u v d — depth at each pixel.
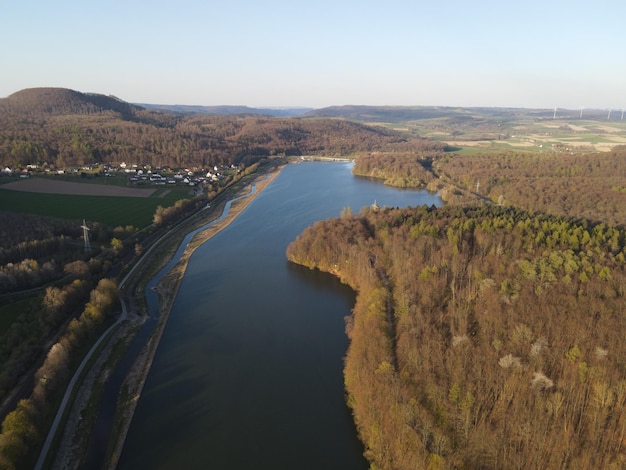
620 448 66.75
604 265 112.56
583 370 79.81
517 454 67.44
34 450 75.62
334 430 82.56
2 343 99.38
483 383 81.50
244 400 91.06
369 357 92.12
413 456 69.38
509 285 108.62
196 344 112.00
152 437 81.06
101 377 98.50
